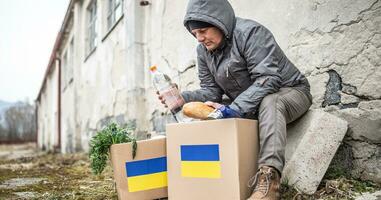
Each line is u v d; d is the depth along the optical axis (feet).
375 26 6.89
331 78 7.64
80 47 28.91
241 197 5.69
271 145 5.79
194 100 7.35
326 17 7.74
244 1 10.20
